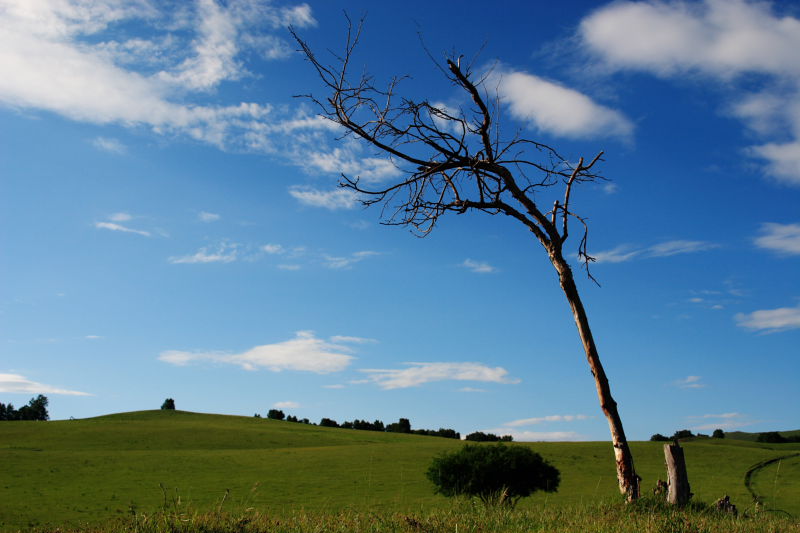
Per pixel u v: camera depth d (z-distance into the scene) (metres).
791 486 50.09
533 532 8.21
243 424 135.12
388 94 12.45
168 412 154.62
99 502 44.69
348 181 13.29
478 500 11.22
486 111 12.52
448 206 13.08
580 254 13.03
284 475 62.69
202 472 64.12
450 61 12.32
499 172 12.80
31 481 55.34
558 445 89.00
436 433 160.50
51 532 9.26
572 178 13.08
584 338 12.34
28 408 186.25
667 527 8.24
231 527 7.57
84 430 103.00
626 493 11.41
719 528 8.48
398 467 68.38
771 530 8.61
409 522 8.58
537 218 12.88
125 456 73.75
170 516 7.81
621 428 11.86
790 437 95.12
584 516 9.61
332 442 105.56
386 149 12.80
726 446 82.88
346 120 12.48
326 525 8.33
